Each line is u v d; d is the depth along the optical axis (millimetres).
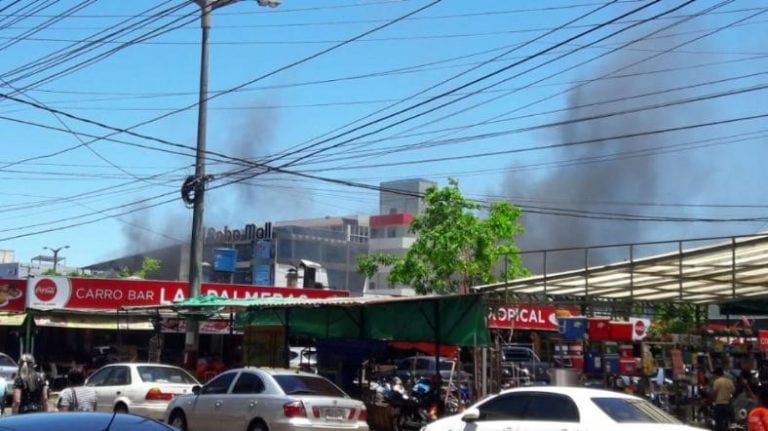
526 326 28203
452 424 13336
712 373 19562
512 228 33625
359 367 22812
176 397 19047
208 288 34781
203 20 26703
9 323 35594
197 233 27172
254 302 22844
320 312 23172
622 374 19062
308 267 40781
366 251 71500
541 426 11984
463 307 19094
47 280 33094
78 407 20828
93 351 37062
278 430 15836
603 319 19891
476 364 19078
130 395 20359
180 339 40312
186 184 27141
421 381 23031
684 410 18922
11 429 6527
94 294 33656
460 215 33344
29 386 19281
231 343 34531
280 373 16938
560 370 18688
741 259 16156
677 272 17359
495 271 34594
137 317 34250
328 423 16094
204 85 26859
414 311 20344
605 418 11586
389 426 20875
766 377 21250
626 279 18219
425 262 34000
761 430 12391
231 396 17156
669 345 20469
